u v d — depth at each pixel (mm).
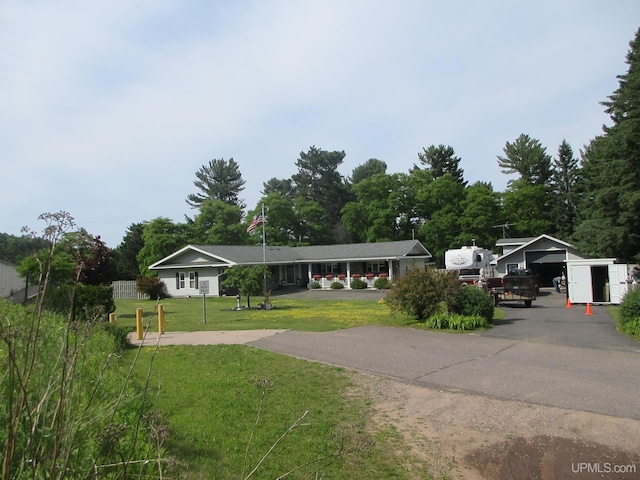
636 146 27125
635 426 6520
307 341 13422
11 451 2143
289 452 5754
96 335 9039
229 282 25344
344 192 72375
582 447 5996
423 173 63656
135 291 41656
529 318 18297
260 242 59812
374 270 42938
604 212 29859
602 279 23391
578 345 12234
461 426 6816
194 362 10562
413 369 9961
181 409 7090
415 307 16812
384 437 6438
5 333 2268
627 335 13602
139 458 3691
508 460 5766
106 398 4312
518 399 7797
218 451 5574
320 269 45281
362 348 12312
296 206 65688
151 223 48188
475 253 31609
